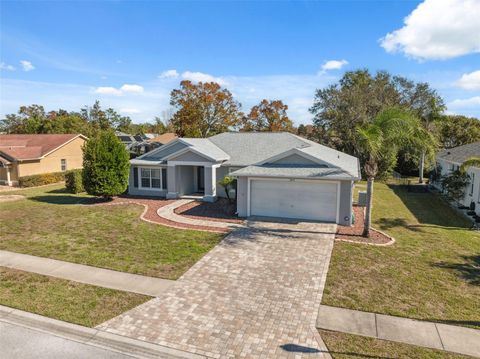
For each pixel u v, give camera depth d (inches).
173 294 371.9
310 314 331.9
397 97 1747.0
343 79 2014.0
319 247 521.0
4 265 450.3
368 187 574.6
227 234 586.6
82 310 339.0
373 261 468.4
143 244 536.1
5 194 1051.9
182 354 274.4
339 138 1753.2
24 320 323.3
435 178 1259.2
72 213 751.7
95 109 2792.8
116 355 274.7
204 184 953.5
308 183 676.1
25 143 1501.0
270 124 2377.0
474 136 1792.6
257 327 310.5
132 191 1003.9
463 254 504.7
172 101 2111.2
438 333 301.0
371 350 277.4
